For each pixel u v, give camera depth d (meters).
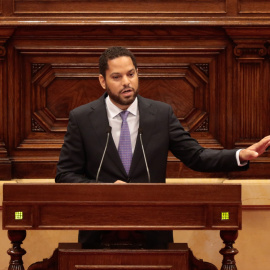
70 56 15.70
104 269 8.44
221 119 15.72
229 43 15.65
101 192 8.43
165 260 8.45
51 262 8.83
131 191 8.42
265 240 14.55
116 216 8.44
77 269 8.45
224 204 8.41
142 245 9.14
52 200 8.45
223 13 15.41
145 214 8.44
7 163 15.34
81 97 15.78
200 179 15.49
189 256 8.77
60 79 15.74
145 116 10.48
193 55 15.71
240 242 14.56
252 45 15.46
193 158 10.38
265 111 15.62
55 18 15.35
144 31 15.51
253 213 14.56
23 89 15.70
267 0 15.40
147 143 10.37
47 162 15.61
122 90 9.86
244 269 14.57
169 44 15.66
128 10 15.47
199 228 8.44
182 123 15.86
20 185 8.48
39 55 15.66
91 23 15.24
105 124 10.44
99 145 10.39
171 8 15.45
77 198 8.44
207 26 15.37
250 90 15.62
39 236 14.48
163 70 15.74
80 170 10.62
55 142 15.70
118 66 9.82
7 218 8.48
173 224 8.45
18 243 8.71
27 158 15.60
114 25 15.27
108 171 10.29
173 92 15.82
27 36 15.55
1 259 14.35
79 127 10.52
